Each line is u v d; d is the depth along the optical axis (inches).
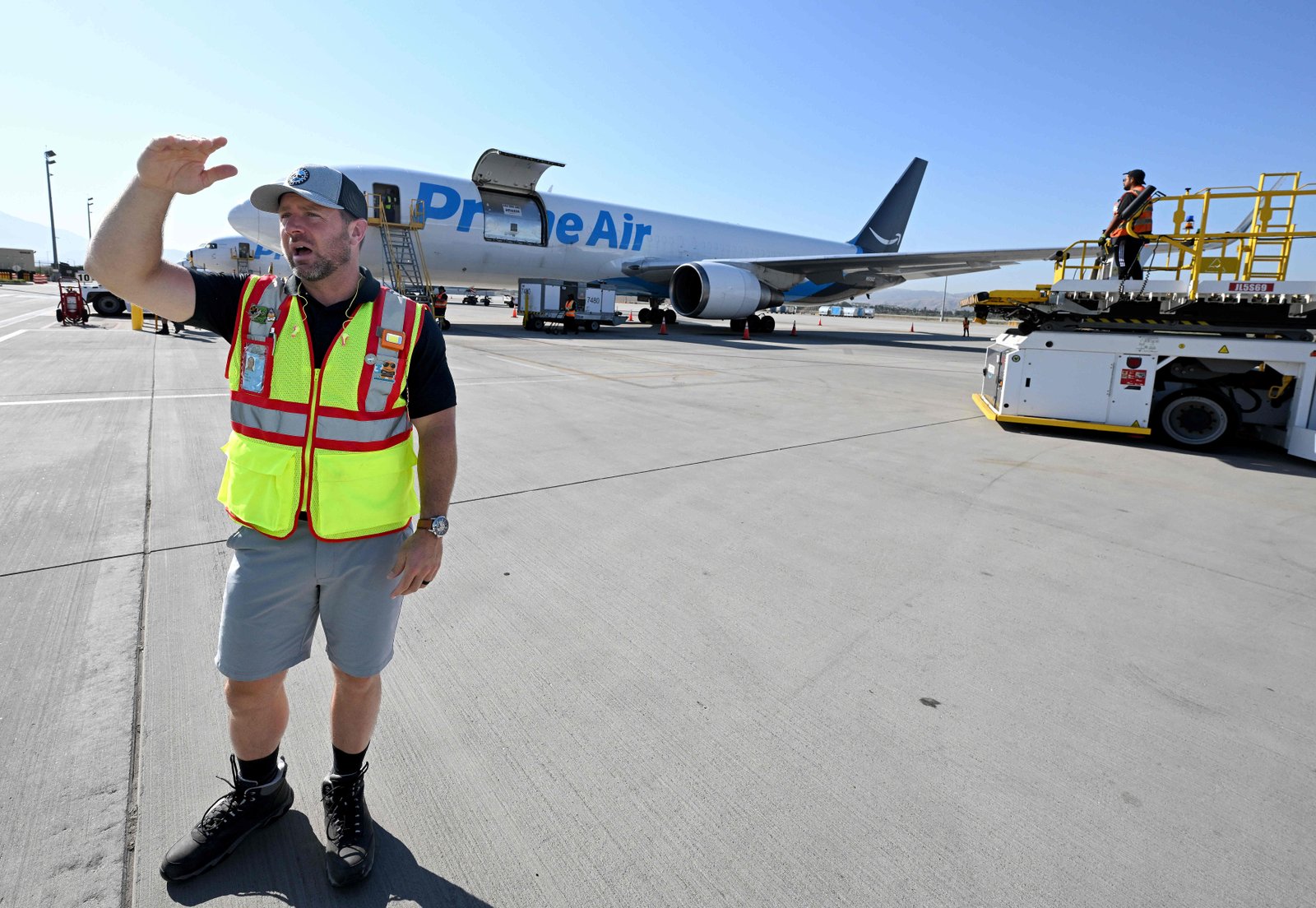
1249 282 276.2
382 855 71.8
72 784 78.2
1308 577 151.0
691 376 463.2
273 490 65.9
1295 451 265.1
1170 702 102.3
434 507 72.3
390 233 745.6
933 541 166.7
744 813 78.3
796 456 248.2
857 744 90.7
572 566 144.6
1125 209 300.8
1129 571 151.9
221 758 83.9
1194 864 72.5
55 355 426.6
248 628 67.6
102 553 138.8
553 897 67.1
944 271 931.3
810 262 858.8
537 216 833.5
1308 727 96.8
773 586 138.5
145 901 65.4
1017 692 103.8
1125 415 292.7
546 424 284.8
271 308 67.2
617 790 81.5
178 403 286.7
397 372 67.9
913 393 430.3
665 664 108.7
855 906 66.5
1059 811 79.7
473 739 89.7
